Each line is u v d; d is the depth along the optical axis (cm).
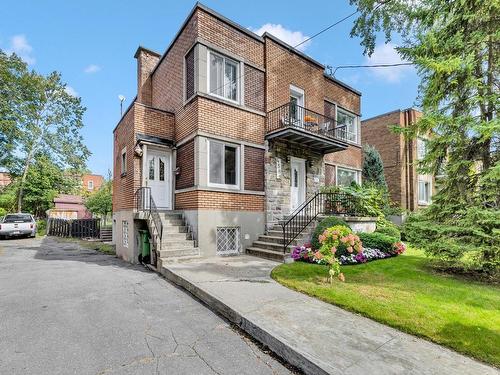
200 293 509
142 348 329
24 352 318
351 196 1135
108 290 570
